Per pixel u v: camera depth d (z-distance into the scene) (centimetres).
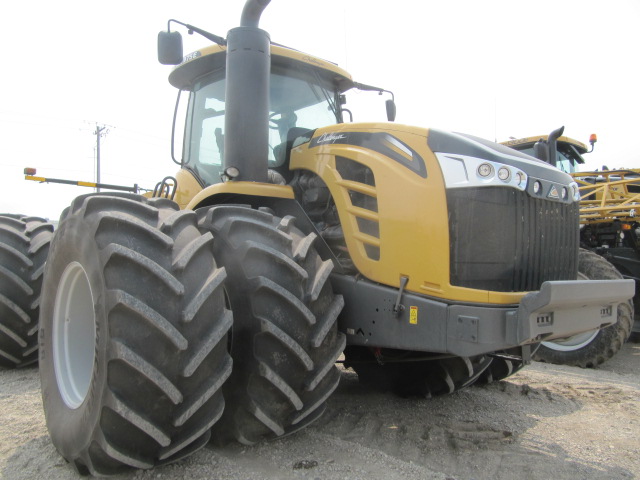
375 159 259
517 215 240
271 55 339
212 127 359
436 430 281
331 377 245
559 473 233
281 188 281
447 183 236
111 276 196
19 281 370
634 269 589
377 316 251
